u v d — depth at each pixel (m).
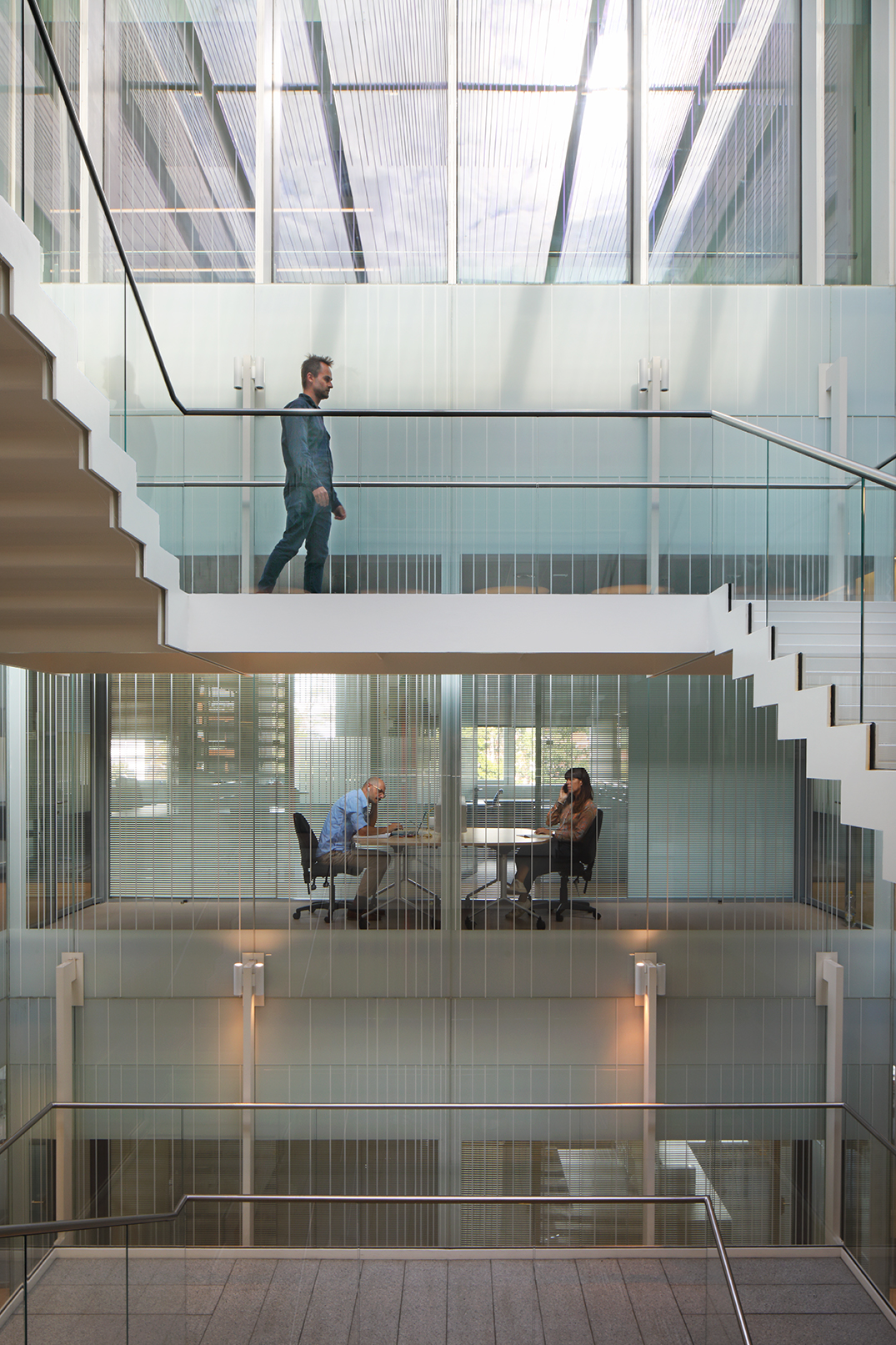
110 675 5.47
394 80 5.85
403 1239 5.11
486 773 5.49
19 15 2.22
